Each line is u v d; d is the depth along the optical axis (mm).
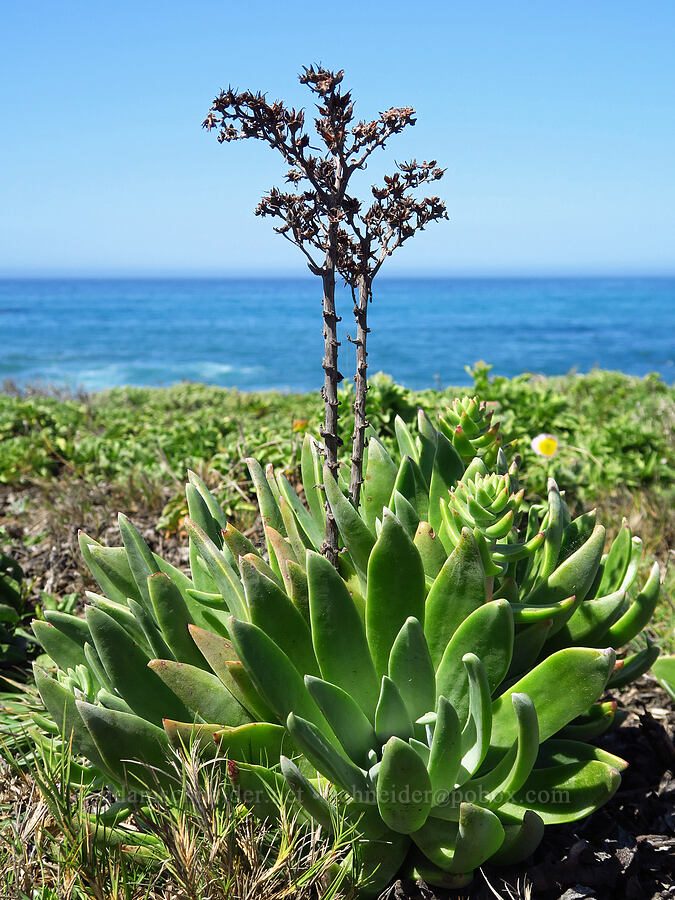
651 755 2805
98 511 5852
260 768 1993
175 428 8242
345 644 2096
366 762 2045
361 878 1964
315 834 1941
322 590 2057
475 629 2076
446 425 2832
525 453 6168
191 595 2461
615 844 2271
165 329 78250
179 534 5234
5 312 111562
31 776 2281
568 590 2340
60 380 39219
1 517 6027
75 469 7125
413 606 2164
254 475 2617
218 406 14648
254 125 2172
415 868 2051
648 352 53844
